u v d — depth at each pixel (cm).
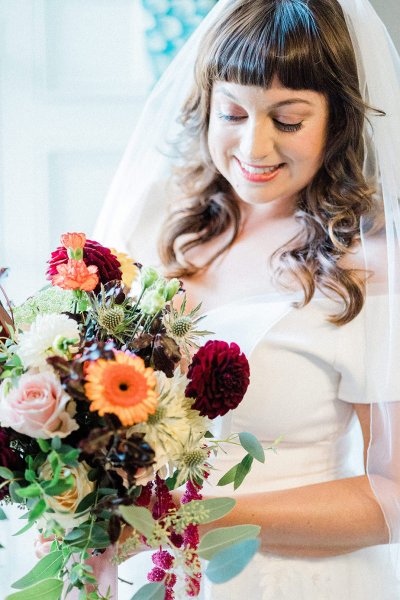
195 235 165
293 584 137
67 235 110
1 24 232
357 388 142
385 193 141
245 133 139
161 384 99
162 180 170
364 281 142
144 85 232
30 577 107
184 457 100
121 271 114
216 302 157
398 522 134
